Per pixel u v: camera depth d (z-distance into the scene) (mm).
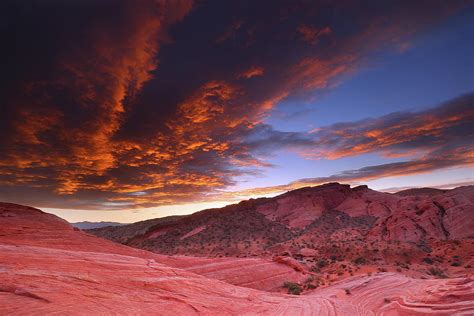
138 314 8461
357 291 18547
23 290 7699
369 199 103062
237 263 28656
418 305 13086
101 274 11273
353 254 45188
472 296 12422
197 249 69938
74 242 17484
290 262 33344
